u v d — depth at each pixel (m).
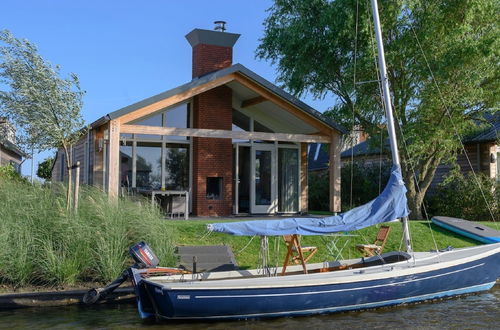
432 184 24.89
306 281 10.38
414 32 17.17
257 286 10.06
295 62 20.25
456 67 17.72
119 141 17.38
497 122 23.03
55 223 12.35
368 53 18.16
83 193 14.26
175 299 9.72
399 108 19.44
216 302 9.91
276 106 19.62
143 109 16.59
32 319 9.95
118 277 11.11
